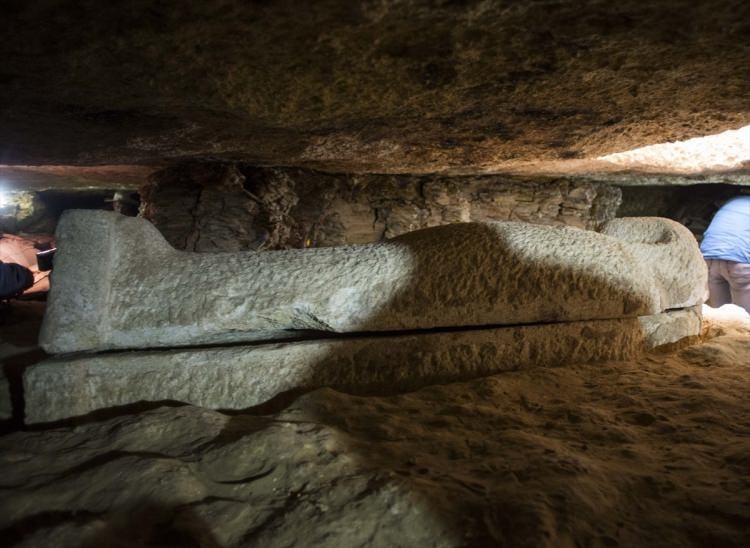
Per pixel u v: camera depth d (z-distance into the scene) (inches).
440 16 54.6
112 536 40.9
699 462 54.5
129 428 59.4
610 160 174.9
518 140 119.6
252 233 184.9
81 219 77.1
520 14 54.2
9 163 141.0
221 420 62.9
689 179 226.1
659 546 41.8
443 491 47.9
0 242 278.2
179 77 71.3
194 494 47.1
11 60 64.5
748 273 135.9
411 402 72.1
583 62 67.8
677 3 51.8
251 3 51.3
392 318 76.9
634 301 88.7
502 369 83.5
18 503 44.5
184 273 78.8
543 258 84.8
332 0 50.8
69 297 73.4
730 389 75.2
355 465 53.2
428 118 97.0
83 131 102.8
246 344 77.6
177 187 180.5
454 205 229.8
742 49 62.5
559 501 46.4
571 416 67.9
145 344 75.1
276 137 113.7
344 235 221.6
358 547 41.3
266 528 42.9
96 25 55.5
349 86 76.2
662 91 80.3
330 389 73.2
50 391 67.6
